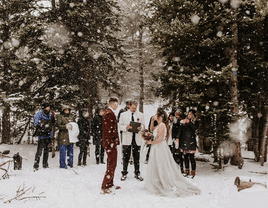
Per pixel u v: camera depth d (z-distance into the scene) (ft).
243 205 10.68
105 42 38.50
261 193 12.04
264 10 21.83
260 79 24.11
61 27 31.40
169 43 23.12
